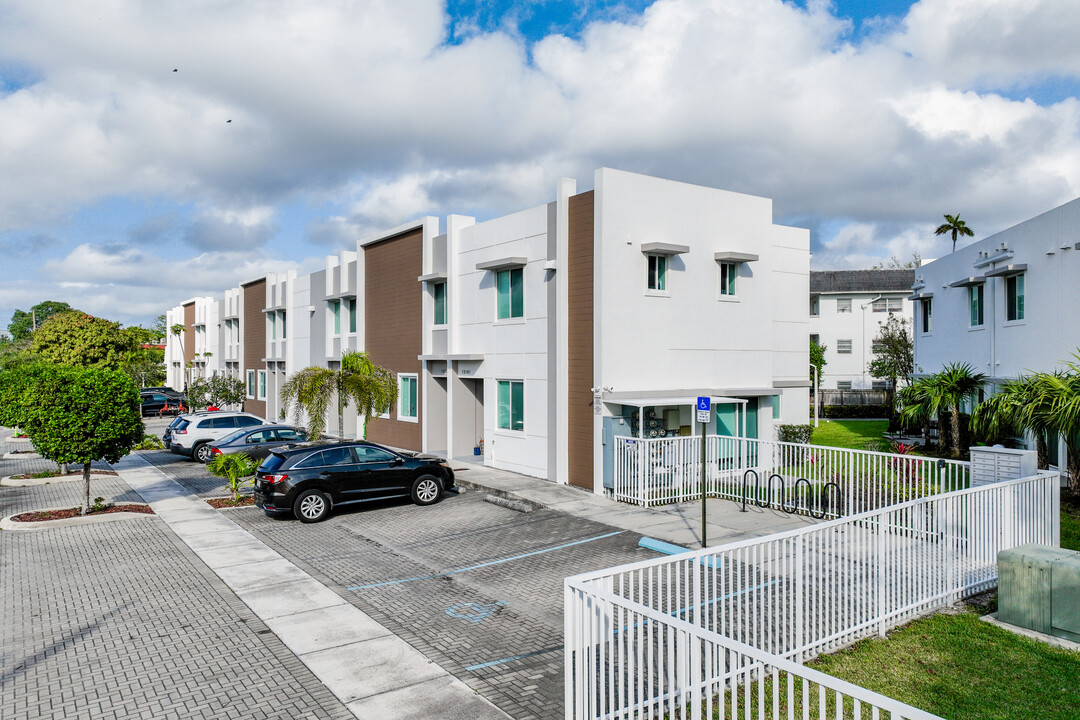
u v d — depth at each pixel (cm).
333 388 2053
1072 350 1706
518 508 1530
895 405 2447
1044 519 1037
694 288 1853
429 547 1243
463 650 788
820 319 4709
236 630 855
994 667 686
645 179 1756
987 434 1702
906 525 837
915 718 346
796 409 2373
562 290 1781
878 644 748
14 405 2105
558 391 1786
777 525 1323
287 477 1433
